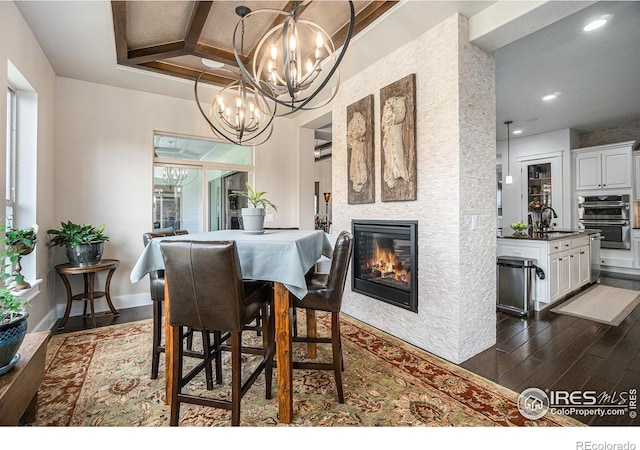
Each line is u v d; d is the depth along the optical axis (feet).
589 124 18.97
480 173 8.46
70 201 11.95
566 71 12.09
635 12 8.44
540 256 12.14
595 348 8.72
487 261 8.71
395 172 9.55
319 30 6.28
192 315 5.22
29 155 9.32
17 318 4.57
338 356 6.22
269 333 6.57
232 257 4.94
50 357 8.24
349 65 10.70
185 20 8.84
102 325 10.75
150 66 11.21
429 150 8.64
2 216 7.09
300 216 17.51
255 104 9.31
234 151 16.10
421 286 8.91
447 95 8.14
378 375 7.35
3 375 4.46
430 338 8.66
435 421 5.66
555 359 8.10
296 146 17.51
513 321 11.00
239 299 5.13
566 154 19.97
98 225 12.48
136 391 6.68
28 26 8.50
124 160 13.00
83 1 7.53
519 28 7.52
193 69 12.01
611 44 10.11
